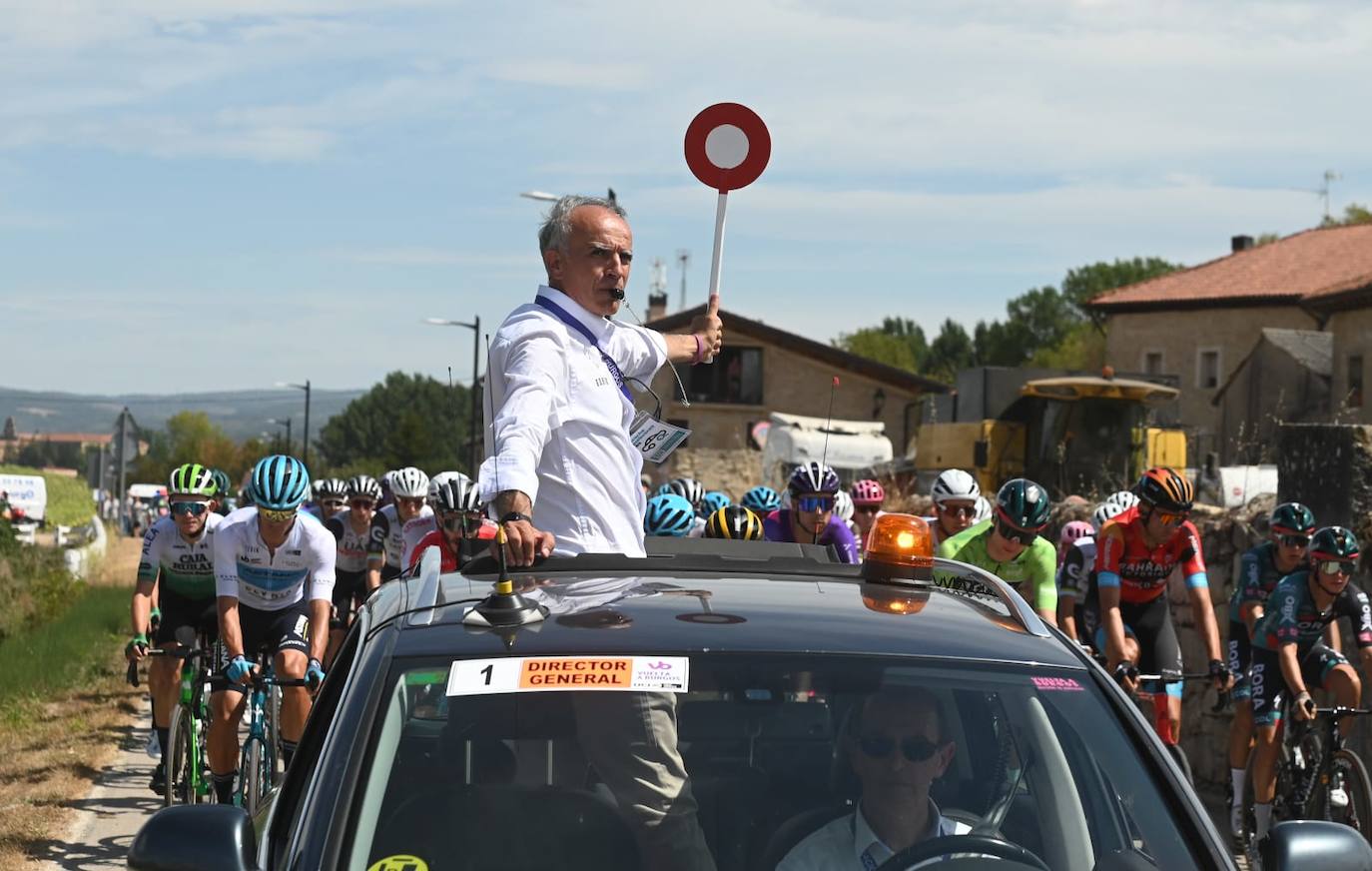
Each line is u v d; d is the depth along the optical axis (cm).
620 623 301
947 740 285
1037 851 275
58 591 2214
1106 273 10644
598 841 269
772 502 1028
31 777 963
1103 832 275
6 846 773
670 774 277
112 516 6328
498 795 272
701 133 467
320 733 302
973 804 281
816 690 287
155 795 919
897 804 279
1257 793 744
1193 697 988
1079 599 789
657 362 421
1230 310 5059
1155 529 738
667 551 452
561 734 278
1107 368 2655
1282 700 741
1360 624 720
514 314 387
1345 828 276
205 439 14412
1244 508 975
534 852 266
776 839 273
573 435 379
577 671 285
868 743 281
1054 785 282
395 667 288
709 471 4284
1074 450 2598
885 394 5234
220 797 731
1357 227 5353
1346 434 837
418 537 936
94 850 777
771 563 359
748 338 5178
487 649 291
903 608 321
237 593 747
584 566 349
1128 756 286
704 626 301
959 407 2983
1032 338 10888
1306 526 733
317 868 255
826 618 309
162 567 833
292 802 287
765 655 293
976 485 799
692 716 282
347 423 13812
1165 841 271
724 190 467
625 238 389
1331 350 3853
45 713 1236
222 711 723
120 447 3256
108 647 1722
